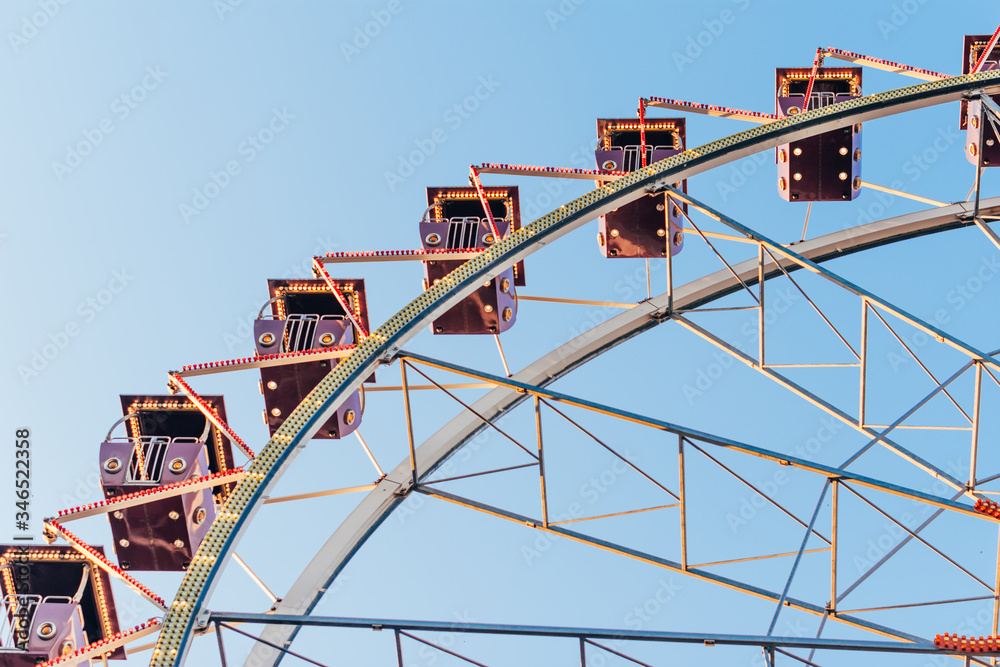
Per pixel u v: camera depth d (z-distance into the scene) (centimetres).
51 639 2478
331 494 3139
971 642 1939
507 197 3369
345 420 2945
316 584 3078
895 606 2370
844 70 3647
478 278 2675
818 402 2966
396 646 2073
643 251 3397
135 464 2781
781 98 3647
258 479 2319
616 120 3616
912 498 2259
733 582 2422
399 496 3294
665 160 2912
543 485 2555
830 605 2369
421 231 3331
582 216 2811
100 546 2577
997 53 3588
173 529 2667
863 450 2761
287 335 3091
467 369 2539
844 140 3350
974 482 2762
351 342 3178
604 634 2014
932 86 2955
